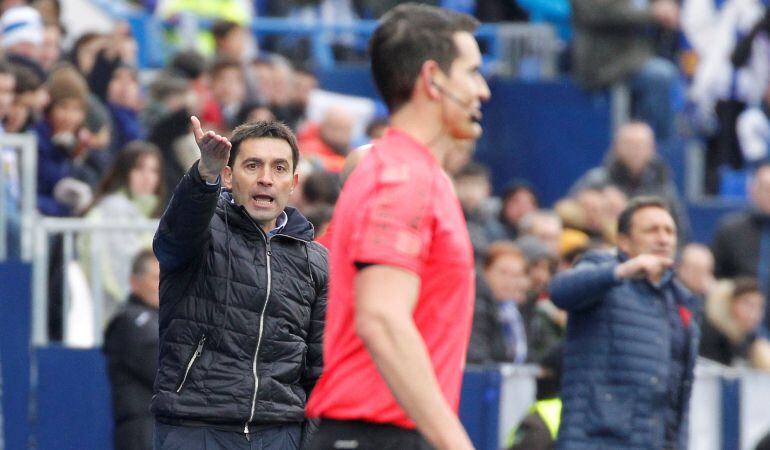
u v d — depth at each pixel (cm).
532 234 3397
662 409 2095
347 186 1148
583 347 2116
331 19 4738
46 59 3500
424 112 1153
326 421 1145
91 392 2542
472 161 4562
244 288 1733
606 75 4384
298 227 1792
